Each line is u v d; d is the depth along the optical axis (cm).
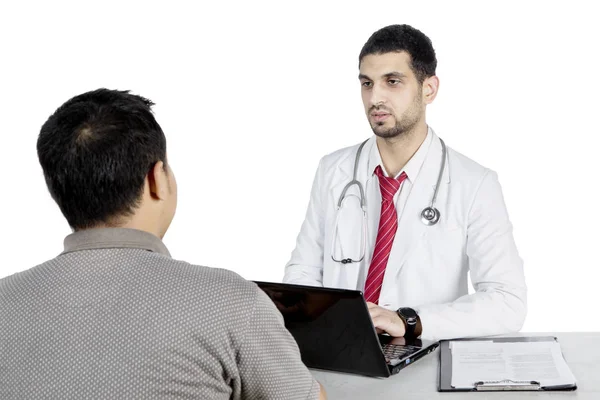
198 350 117
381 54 236
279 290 180
